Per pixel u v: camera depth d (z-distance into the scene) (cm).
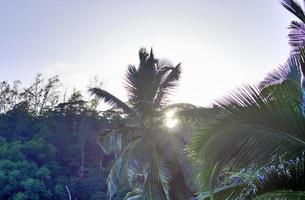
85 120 6462
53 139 6712
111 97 1891
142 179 1881
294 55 824
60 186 5644
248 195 665
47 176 5769
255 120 655
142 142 1691
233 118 659
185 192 1515
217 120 665
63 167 6262
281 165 642
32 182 5469
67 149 6512
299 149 641
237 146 654
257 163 652
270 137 649
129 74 1908
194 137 681
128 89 1897
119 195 4119
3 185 5434
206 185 694
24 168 5747
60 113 7419
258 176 657
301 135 640
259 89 672
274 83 832
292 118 646
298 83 774
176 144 1612
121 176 1750
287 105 655
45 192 5494
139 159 1677
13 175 5541
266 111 654
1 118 7544
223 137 657
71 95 7600
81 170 6012
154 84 1866
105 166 6122
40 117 7675
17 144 6362
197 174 740
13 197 5303
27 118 7531
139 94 1870
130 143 1750
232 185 838
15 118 7538
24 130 7050
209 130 665
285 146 644
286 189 632
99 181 5741
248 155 652
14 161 5997
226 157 659
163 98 1856
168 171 1588
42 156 6266
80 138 6400
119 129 1819
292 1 868
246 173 706
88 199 5562
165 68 1895
